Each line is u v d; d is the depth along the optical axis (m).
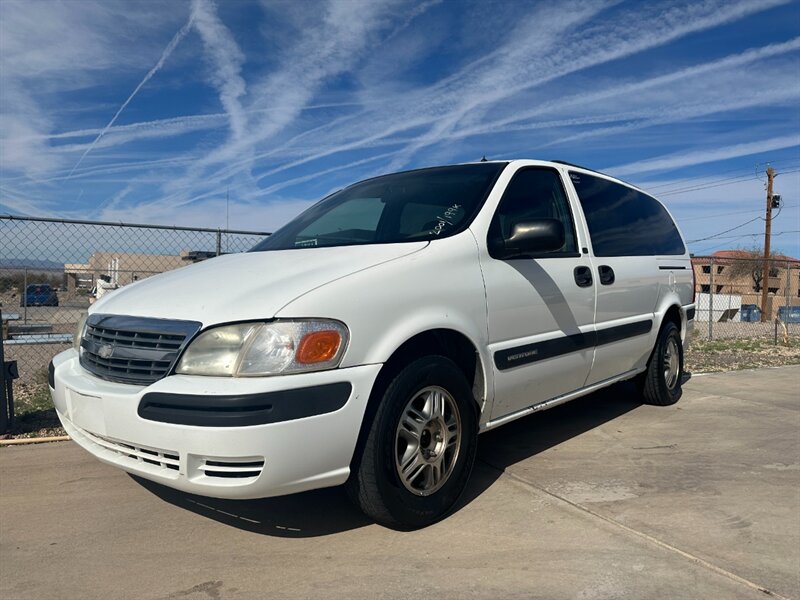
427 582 2.50
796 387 6.71
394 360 2.86
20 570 2.63
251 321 2.51
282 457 2.42
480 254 3.31
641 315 4.87
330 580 2.52
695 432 4.73
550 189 4.13
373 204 3.95
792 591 2.42
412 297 2.88
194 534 2.96
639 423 4.98
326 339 2.54
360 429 2.64
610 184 4.94
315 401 2.48
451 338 3.19
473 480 3.64
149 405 2.50
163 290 2.96
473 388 3.32
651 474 3.75
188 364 2.52
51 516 3.18
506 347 3.39
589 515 3.13
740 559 2.67
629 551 2.74
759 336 14.82
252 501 3.36
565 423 4.98
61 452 4.23
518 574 2.55
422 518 2.93
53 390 3.18
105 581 2.54
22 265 8.15
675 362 5.63
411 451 2.88
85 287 9.81
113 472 3.83
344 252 3.17
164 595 2.42
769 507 3.25
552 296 3.74
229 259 3.49
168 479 2.50
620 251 4.68
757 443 4.44
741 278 45.56
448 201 3.63
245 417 2.36
